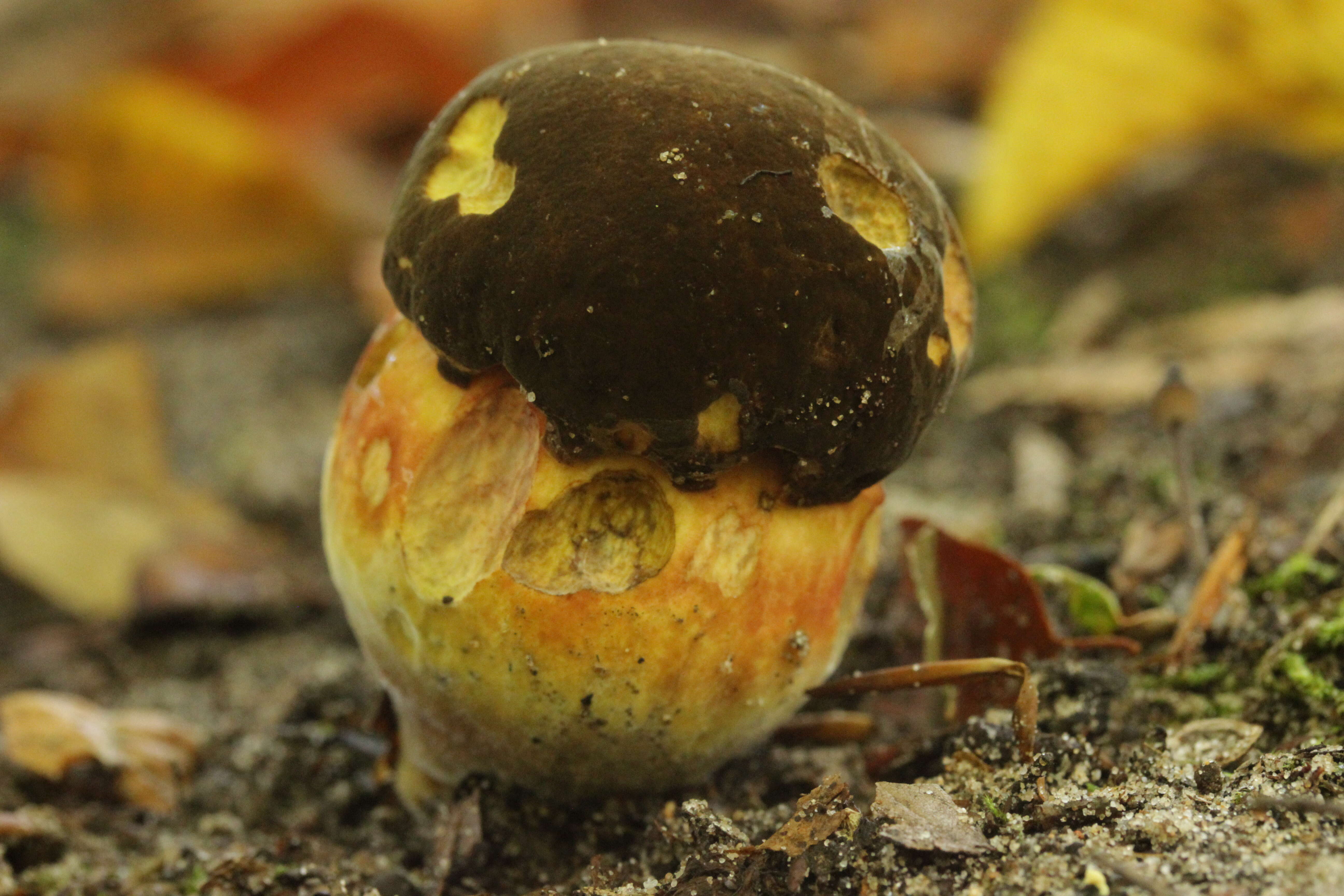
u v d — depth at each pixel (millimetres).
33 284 839
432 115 831
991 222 651
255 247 770
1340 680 371
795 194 342
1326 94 617
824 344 343
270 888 368
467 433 355
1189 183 683
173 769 399
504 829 369
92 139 735
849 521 360
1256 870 338
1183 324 556
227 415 651
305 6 796
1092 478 443
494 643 351
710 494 351
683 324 340
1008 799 356
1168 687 381
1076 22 616
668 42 355
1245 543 393
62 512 520
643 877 359
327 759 396
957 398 562
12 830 381
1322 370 464
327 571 525
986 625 381
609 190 341
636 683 352
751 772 377
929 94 860
